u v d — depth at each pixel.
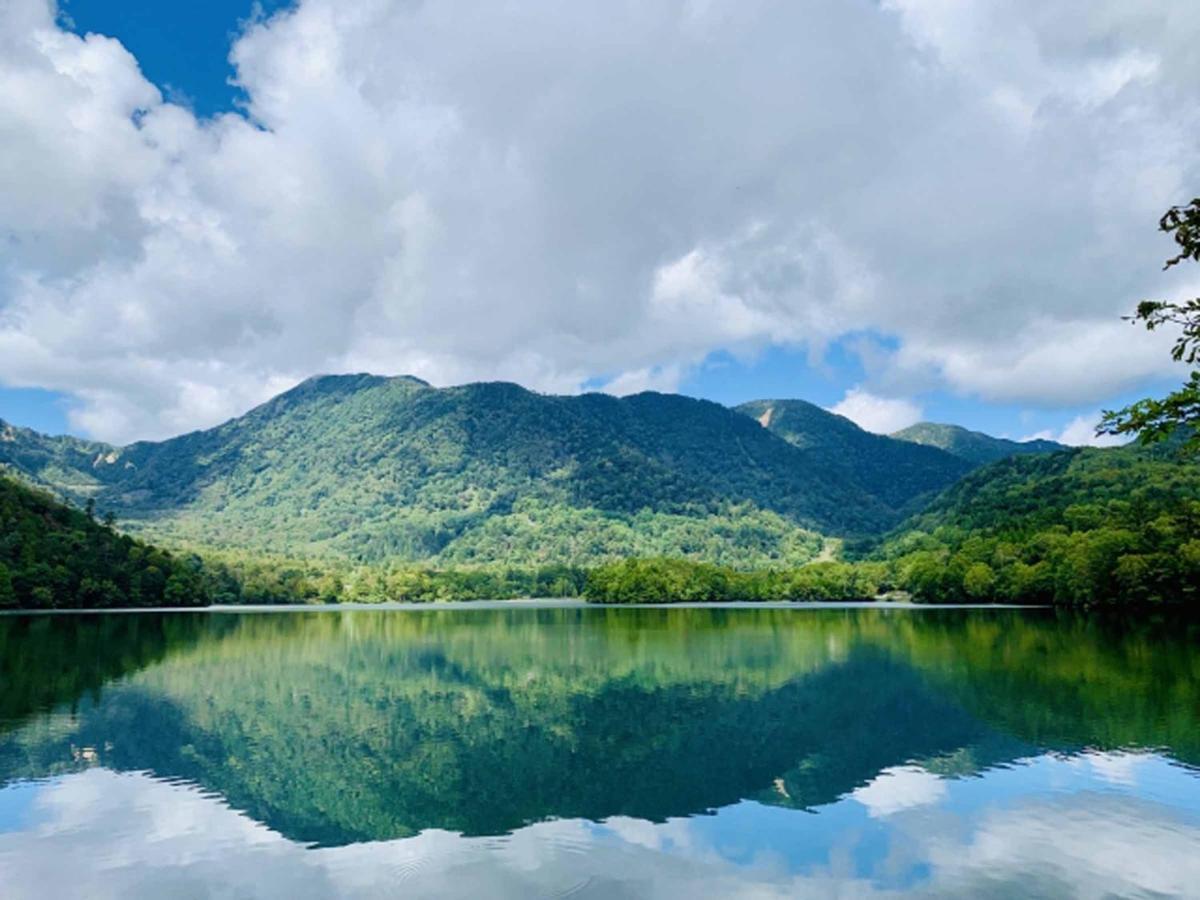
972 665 61.75
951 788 29.30
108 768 32.56
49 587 152.12
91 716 43.44
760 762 33.06
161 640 90.94
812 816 26.38
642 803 27.80
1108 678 53.50
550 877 21.62
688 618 135.12
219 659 71.19
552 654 74.75
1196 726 38.59
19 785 30.17
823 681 54.56
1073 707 43.59
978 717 41.44
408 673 61.25
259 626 120.06
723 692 50.75
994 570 152.88
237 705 46.88
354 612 174.00
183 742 37.12
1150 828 25.00
